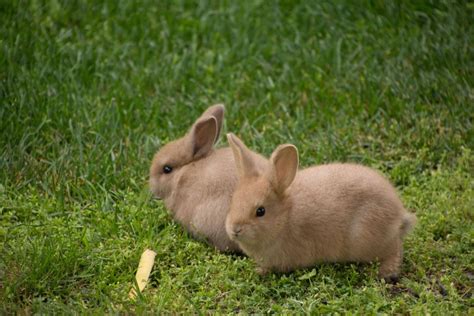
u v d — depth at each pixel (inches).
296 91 531.8
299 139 482.0
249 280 366.3
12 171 445.1
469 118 495.2
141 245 383.9
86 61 548.1
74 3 614.2
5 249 378.3
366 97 517.3
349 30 583.8
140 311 332.5
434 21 573.3
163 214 417.1
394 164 468.8
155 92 534.6
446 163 467.8
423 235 398.6
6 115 478.6
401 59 538.6
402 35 563.5
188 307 343.3
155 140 475.2
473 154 466.6
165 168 419.5
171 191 418.9
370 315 333.7
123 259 375.9
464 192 432.1
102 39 583.5
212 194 399.5
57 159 452.1
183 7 628.7
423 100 513.0
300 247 365.7
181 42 588.7
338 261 374.0
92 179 444.8
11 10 583.8
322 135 484.1
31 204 415.2
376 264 369.4
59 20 601.6
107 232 397.7
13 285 348.2
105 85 537.6
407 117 499.5
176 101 523.5
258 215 354.0
